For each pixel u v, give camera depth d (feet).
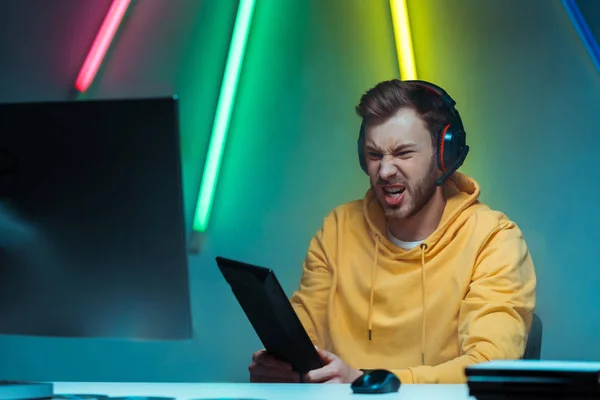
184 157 9.80
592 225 8.96
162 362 9.67
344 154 9.54
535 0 9.28
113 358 9.75
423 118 8.60
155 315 3.50
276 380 5.49
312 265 8.89
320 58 9.70
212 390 4.00
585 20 9.11
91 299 3.52
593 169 9.02
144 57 9.99
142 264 3.44
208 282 9.63
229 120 9.77
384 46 9.58
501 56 9.32
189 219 9.72
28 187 3.47
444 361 7.97
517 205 9.14
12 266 3.55
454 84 9.39
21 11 10.21
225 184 9.73
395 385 3.83
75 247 3.47
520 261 7.90
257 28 9.84
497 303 7.49
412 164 8.59
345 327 8.47
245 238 9.63
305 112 9.68
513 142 9.21
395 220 8.73
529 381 2.67
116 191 3.41
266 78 9.79
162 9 10.00
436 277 8.13
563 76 9.16
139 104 3.33
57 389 4.09
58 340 9.89
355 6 9.68
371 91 8.81
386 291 8.29
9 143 3.46
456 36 9.43
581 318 8.90
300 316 8.68
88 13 10.11
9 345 9.95
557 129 9.13
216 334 9.58
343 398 3.57
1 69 10.22
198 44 9.91
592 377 2.59
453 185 8.65
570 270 8.97
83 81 10.04
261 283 4.46
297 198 9.58
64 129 3.41
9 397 3.37
